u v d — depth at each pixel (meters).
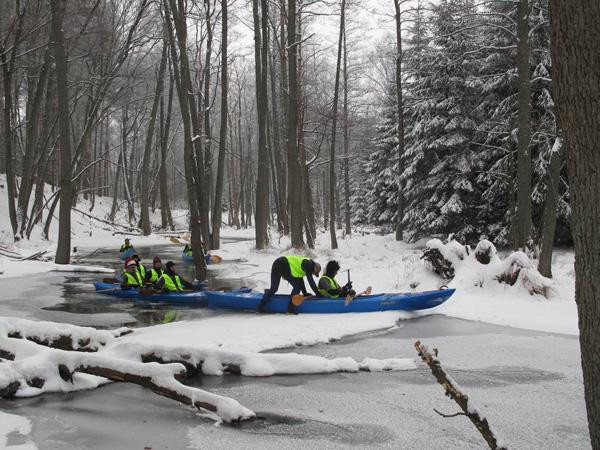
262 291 13.12
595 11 2.21
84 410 5.18
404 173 24.56
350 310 10.09
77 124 42.94
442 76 23.08
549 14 2.42
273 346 7.60
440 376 2.63
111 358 5.53
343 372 6.52
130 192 48.97
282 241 28.92
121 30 25.73
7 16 23.94
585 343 2.33
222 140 26.03
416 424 4.86
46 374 5.71
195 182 16.00
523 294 10.88
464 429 4.73
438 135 23.58
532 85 18.86
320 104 34.47
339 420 4.97
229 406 4.90
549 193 12.80
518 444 4.44
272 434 4.63
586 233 2.28
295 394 5.70
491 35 21.03
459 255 12.51
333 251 23.08
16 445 4.28
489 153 21.64
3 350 6.07
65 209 18.80
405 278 13.48
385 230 35.19
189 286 12.64
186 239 33.16
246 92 53.53
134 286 12.55
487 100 21.88
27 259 19.78
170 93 38.09
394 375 6.41
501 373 6.48
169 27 14.91
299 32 24.56
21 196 24.75
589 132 2.25
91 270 17.61
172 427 4.78
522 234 14.91
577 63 2.27
